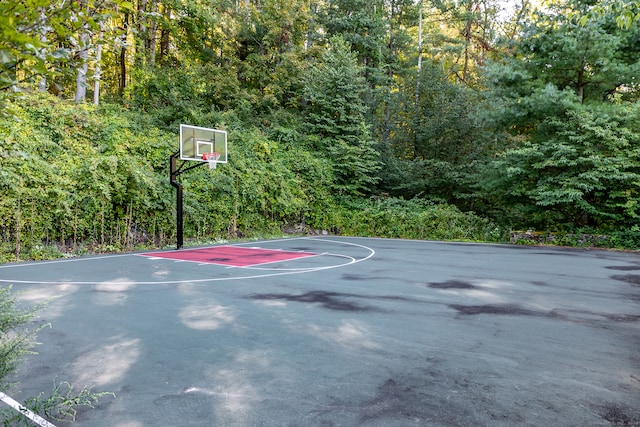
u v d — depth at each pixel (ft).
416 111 66.18
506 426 7.77
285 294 19.72
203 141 42.06
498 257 34.94
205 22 70.44
